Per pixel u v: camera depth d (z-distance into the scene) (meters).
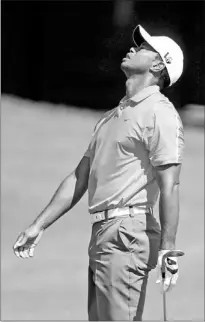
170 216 14.70
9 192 40.06
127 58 15.58
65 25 64.38
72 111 59.38
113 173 15.16
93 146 15.80
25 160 45.59
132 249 15.02
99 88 61.84
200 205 39.16
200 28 51.03
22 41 64.94
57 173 43.66
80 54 62.72
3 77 63.19
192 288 29.94
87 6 63.06
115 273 15.05
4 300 27.92
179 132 14.95
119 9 55.53
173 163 14.76
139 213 15.10
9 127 51.78
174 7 52.66
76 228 36.41
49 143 48.78
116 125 15.23
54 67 64.00
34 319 26.50
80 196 16.42
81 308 27.91
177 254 14.48
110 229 15.07
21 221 36.81
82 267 32.28
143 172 15.07
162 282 14.70
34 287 29.86
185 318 26.27
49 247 34.19
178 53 15.61
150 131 14.90
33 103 60.81
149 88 15.32
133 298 15.10
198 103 49.88
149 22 25.81
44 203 39.19
